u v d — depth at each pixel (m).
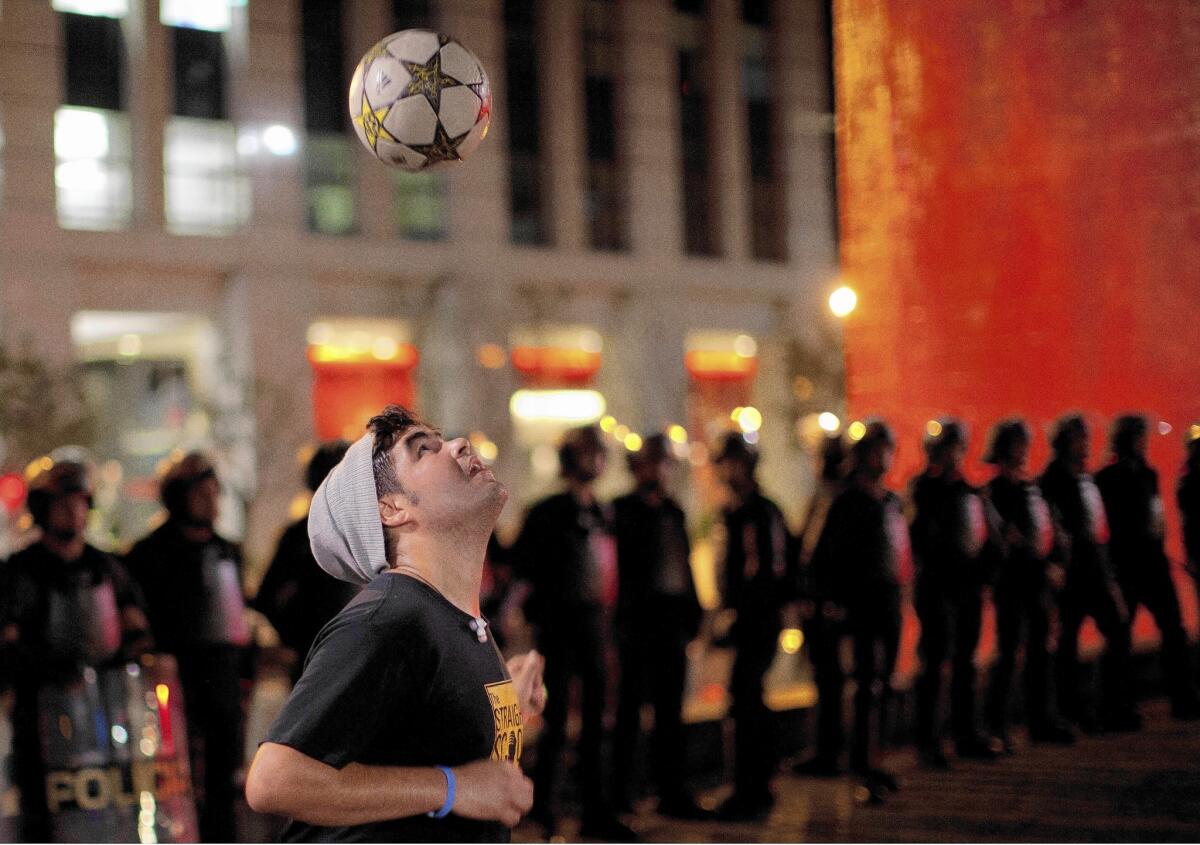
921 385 7.79
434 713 2.05
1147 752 5.82
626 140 25.78
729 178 26.88
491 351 23.53
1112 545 6.41
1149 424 6.37
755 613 6.54
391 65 2.59
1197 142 5.99
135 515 21.45
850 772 7.10
